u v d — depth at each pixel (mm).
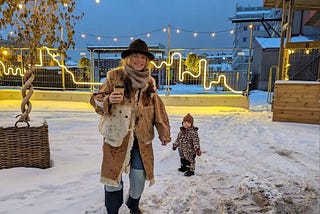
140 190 2445
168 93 10664
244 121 7586
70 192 2988
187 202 2873
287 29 8641
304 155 4574
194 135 3656
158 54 10938
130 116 2283
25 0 3496
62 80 11422
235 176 3643
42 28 3664
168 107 10328
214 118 8047
